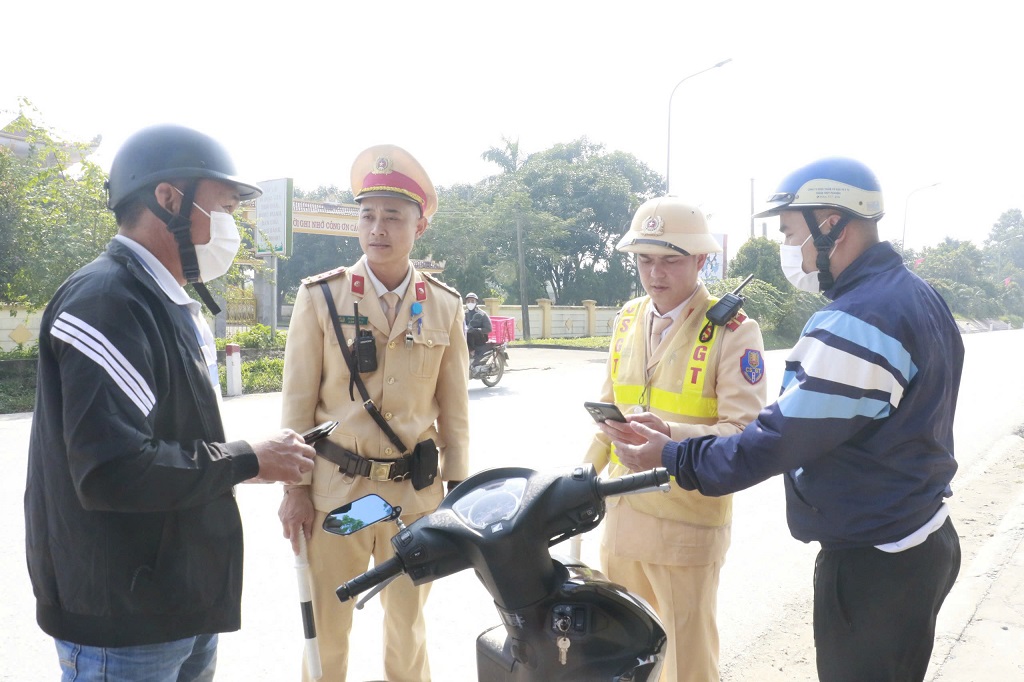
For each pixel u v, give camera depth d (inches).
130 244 71.1
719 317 102.3
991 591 162.4
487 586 67.5
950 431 80.6
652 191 1820.9
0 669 129.4
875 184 81.0
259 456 70.7
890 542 75.5
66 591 65.9
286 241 711.7
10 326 558.9
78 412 61.3
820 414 72.3
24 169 567.5
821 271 82.2
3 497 224.5
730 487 76.9
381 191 105.4
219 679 129.8
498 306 1193.4
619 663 67.7
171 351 69.5
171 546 68.5
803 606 162.4
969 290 2250.2
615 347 116.0
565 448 308.7
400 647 111.7
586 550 191.0
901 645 77.4
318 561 105.8
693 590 102.1
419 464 107.6
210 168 72.6
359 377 106.0
